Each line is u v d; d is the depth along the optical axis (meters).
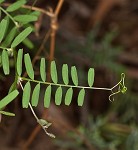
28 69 0.32
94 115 0.75
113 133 0.69
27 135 0.69
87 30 0.85
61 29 0.74
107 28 0.87
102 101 0.75
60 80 0.63
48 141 0.70
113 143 0.67
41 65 0.32
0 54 0.36
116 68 0.74
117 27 0.88
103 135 0.69
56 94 0.33
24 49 0.53
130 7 0.91
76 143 0.67
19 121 0.67
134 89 0.77
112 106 0.73
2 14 0.44
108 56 0.74
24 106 0.32
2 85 0.51
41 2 0.61
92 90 0.75
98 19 0.87
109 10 0.88
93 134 0.66
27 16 0.37
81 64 0.72
